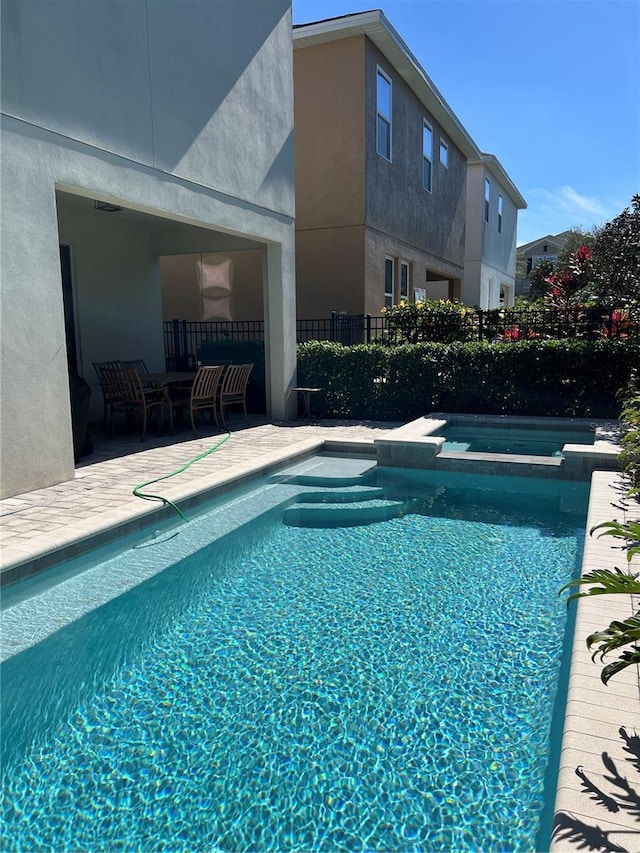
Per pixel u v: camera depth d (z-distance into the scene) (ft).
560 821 5.64
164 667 10.81
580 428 29.25
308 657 11.10
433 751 8.54
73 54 17.90
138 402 26.55
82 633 11.93
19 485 17.20
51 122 17.22
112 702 9.79
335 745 8.71
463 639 11.69
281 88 30.58
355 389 33.78
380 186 41.86
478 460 23.16
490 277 76.79
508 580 14.48
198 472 20.44
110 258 32.37
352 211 39.70
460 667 10.70
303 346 34.24
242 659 11.06
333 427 30.83
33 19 16.47
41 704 9.71
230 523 18.11
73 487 18.25
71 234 29.84
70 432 18.84
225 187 26.14
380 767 8.22
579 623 9.59
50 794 7.84
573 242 114.21
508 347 31.65
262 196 29.27
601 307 32.71
